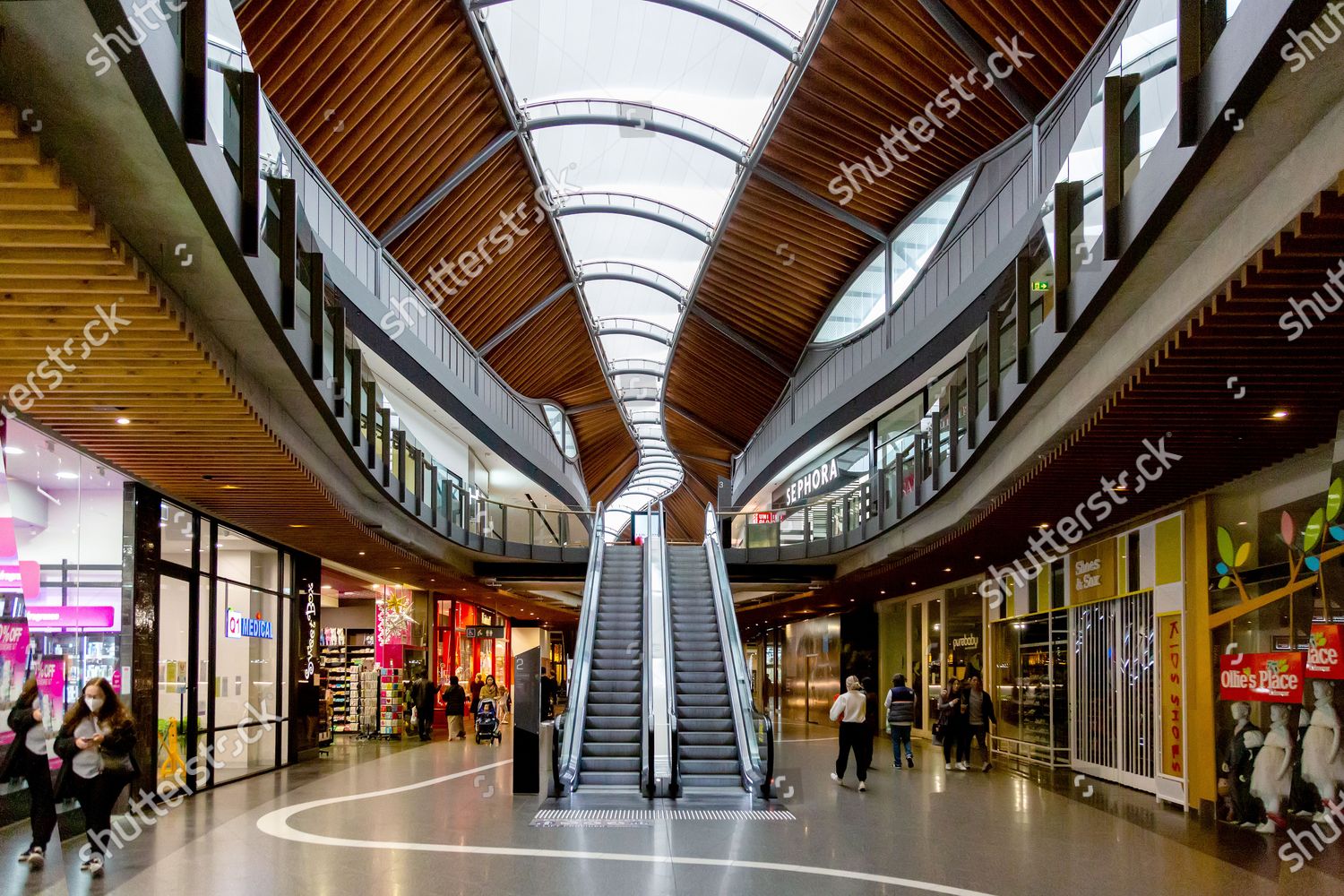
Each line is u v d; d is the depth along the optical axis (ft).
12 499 32.83
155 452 30.07
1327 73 13.87
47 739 32.86
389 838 30.40
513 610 111.86
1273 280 18.01
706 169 67.31
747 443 119.24
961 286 50.52
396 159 53.21
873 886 23.93
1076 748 48.57
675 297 87.30
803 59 49.29
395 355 58.75
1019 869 25.84
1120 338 24.41
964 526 46.52
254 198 18.85
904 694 51.57
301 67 42.52
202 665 41.60
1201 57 15.94
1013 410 30.37
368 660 74.08
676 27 53.16
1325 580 25.98
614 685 47.67
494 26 52.01
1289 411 25.67
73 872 25.38
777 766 51.67
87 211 15.28
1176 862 26.73
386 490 43.19
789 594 82.28
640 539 85.05
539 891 23.41
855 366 71.20
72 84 12.71
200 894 23.08
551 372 100.68
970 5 39.81
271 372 26.14
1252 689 31.83
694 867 26.05
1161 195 17.75
